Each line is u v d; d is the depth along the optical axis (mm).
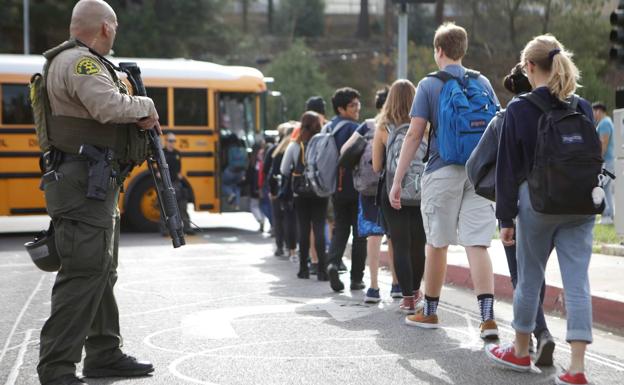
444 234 17094
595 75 80062
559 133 12547
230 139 47000
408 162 17375
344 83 166000
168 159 42844
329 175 23438
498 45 102312
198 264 30562
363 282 25234
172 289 24219
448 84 16828
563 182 12398
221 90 46812
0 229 49062
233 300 22172
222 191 46625
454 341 16891
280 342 16859
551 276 22484
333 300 22094
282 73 132375
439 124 16672
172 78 45969
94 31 12945
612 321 18156
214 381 13883
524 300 13695
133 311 20547
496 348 14461
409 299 19688
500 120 14055
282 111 49375
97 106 12375
